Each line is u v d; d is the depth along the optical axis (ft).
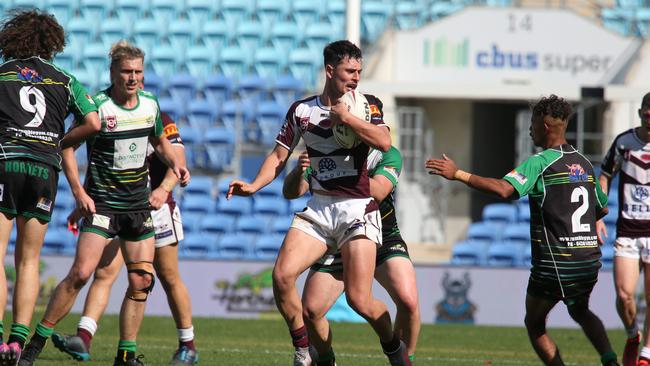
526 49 227.20
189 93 247.50
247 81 246.47
